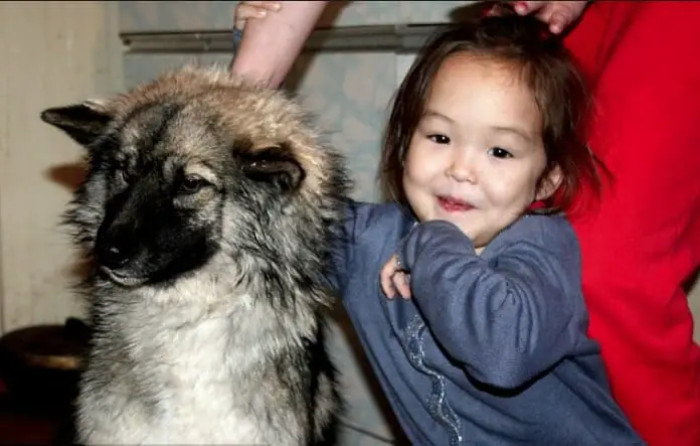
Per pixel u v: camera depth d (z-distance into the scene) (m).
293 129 1.93
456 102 1.83
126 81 3.30
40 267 2.96
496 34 1.90
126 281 1.79
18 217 2.89
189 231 1.79
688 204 1.87
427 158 1.89
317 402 1.98
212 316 1.79
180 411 1.73
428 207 1.92
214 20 3.09
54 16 2.98
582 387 1.87
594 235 1.85
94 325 1.92
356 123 2.75
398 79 2.65
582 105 1.89
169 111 1.83
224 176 1.81
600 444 1.87
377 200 2.72
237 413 1.74
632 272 1.82
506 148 1.83
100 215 1.95
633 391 1.90
